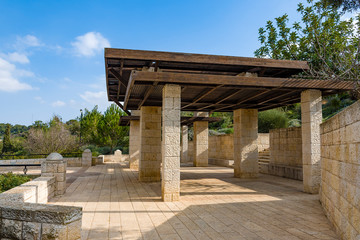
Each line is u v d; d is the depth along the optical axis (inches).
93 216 217.0
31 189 214.1
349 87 309.9
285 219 207.2
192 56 309.7
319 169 318.7
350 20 389.7
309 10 418.9
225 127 1103.0
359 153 123.5
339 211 161.9
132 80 260.2
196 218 211.3
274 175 520.4
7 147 1039.0
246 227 187.0
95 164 745.6
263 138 733.3
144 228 185.9
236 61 316.5
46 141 812.0
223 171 597.9
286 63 328.8
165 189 274.8
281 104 442.6
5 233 123.2
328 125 196.7
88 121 1075.3
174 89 282.5
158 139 443.2
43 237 116.6
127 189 351.3
